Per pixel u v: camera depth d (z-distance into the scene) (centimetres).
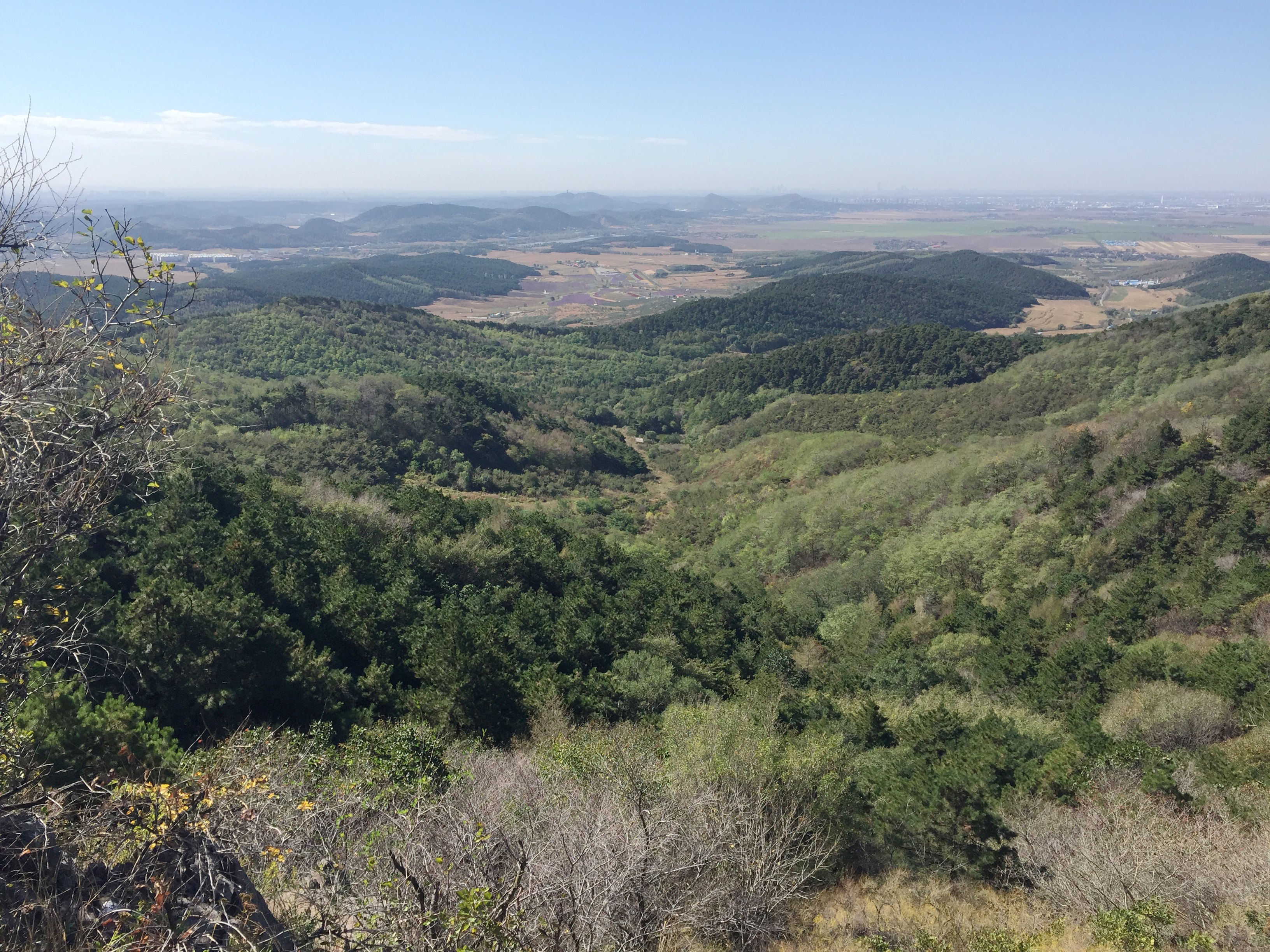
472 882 702
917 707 2909
